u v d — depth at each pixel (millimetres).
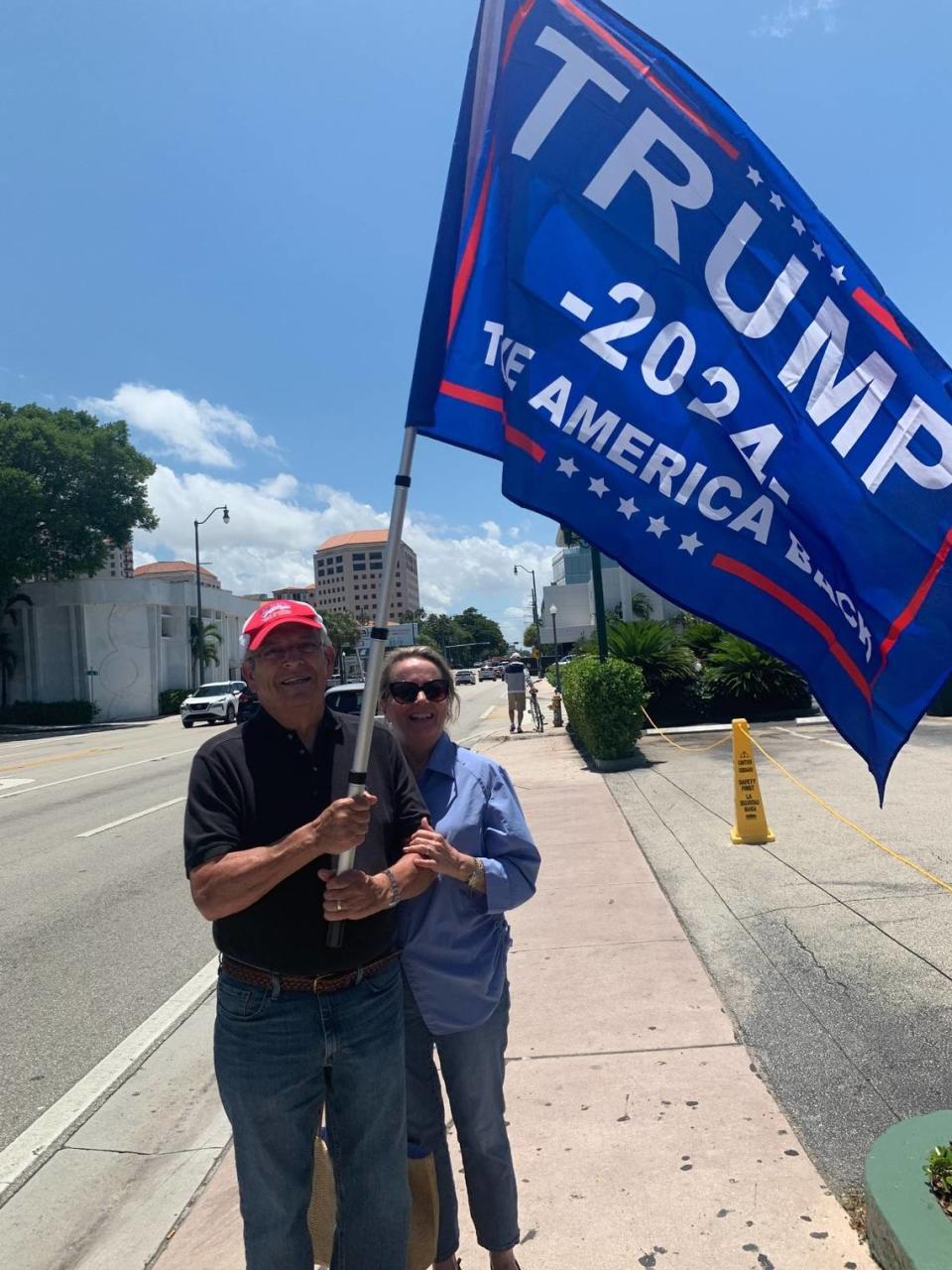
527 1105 3480
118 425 43250
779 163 2598
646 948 5129
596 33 2576
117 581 46594
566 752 15445
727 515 2480
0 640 45938
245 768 2023
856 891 5848
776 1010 4148
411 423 2254
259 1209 1979
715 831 8023
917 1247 2215
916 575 2469
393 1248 2082
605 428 2465
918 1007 4039
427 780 2572
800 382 2523
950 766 10789
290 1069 1955
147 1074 4336
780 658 2453
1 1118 3953
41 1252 2980
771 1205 2746
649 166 2551
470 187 2555
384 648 2039
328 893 1929
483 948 2424
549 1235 2693
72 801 14156
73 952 6246
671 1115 3312
